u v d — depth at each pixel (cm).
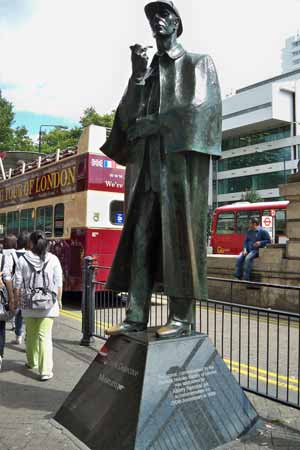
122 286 410
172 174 365
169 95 366
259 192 6109
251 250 1112
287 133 5950
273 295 1040
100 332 736
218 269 1215
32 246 547
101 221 1097
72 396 402
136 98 404
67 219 1158
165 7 371
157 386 343
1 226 1578
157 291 430
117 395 354
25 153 1677
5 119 3150
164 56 377
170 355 361
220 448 349
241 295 1114
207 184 384
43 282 537
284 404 436
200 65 368
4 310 555
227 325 844
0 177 1686
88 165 1088
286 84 5856
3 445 357
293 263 1005
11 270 565
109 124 3497
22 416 420
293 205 1037
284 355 662
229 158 6612
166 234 369
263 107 5894
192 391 360
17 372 570
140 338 371
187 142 351
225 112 6388
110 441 333
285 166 5850
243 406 388
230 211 2256
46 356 539
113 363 378
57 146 3669
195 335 385
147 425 325
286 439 369
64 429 382
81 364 606
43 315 539
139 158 399
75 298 1355
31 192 1370
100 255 1087
